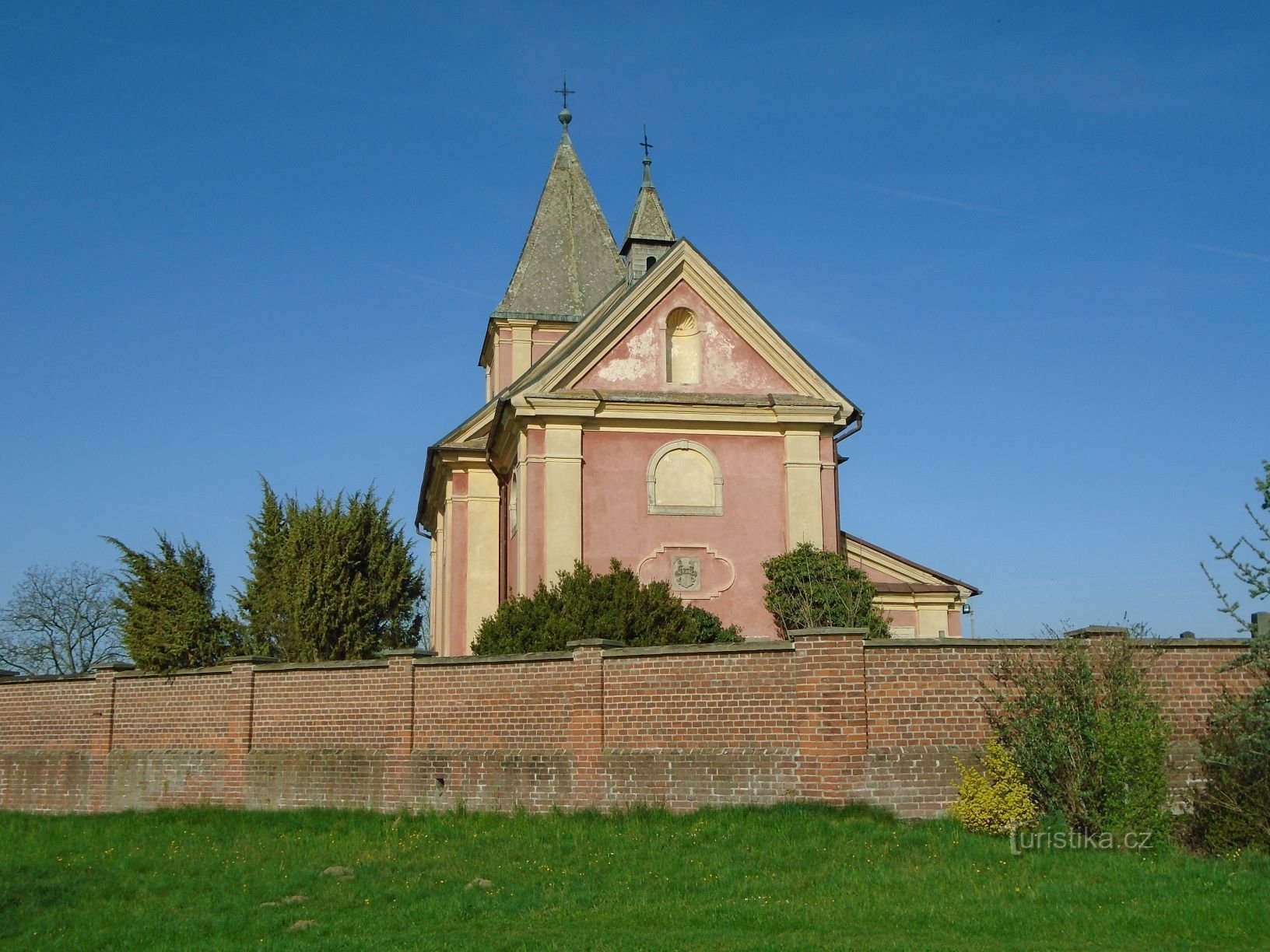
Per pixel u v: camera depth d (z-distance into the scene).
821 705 18.70
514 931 13.85
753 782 18.95
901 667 18.77
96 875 18.28
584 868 16.84
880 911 13.94
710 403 29.97
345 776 22.36
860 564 35.38
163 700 24.97
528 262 43.19
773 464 30.39
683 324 31.23
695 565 29.44
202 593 27.02
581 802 19.94
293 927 14.69
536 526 28.92
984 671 18.81
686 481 29.92
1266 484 15.99
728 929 13.61
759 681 19.20
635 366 30.33
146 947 14.20
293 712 23.22
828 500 30.42
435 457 35.66
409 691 21.92
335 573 30.20
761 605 29.47
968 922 13.33
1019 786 17.38
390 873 17.28
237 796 23.44
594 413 29.53
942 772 18.52
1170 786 18.08
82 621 61.69
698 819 18.64
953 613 35.16
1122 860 15.75
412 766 21.67
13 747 26.39
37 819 24.42
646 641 22.83
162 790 24.47
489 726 21.11
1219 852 16.27
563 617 22.92
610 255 43.94
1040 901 14.08
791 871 15.99
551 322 42.44
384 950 13.12
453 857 17.97
